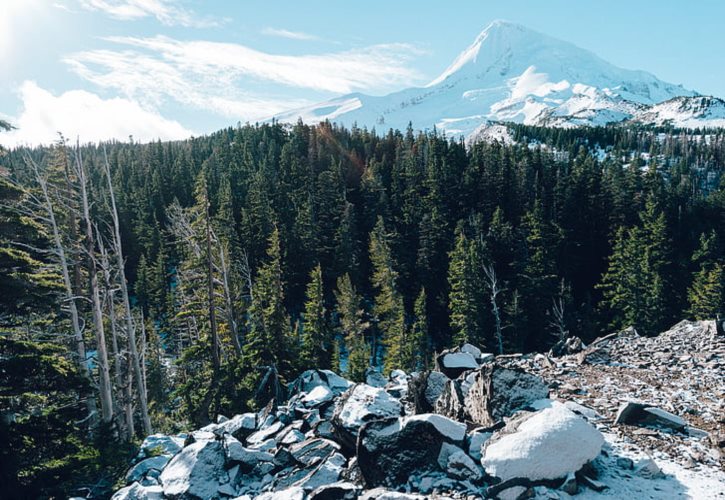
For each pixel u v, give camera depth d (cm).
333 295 6228
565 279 5972
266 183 8162
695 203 8275
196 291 2844
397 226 7388
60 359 1508
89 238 2009
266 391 2230
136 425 2967
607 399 1270
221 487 1077
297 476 1052
